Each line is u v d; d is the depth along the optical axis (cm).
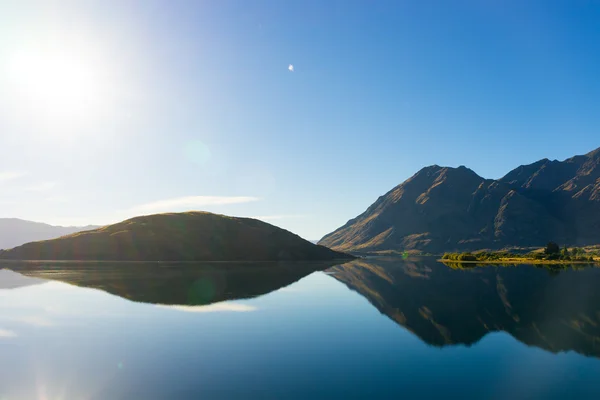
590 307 5284
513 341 3459
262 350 3109
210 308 4950
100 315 4472
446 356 2988
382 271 12556
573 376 2556
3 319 4256
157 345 3244
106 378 2492
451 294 6600
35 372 2616
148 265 14462
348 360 2866
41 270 11588
